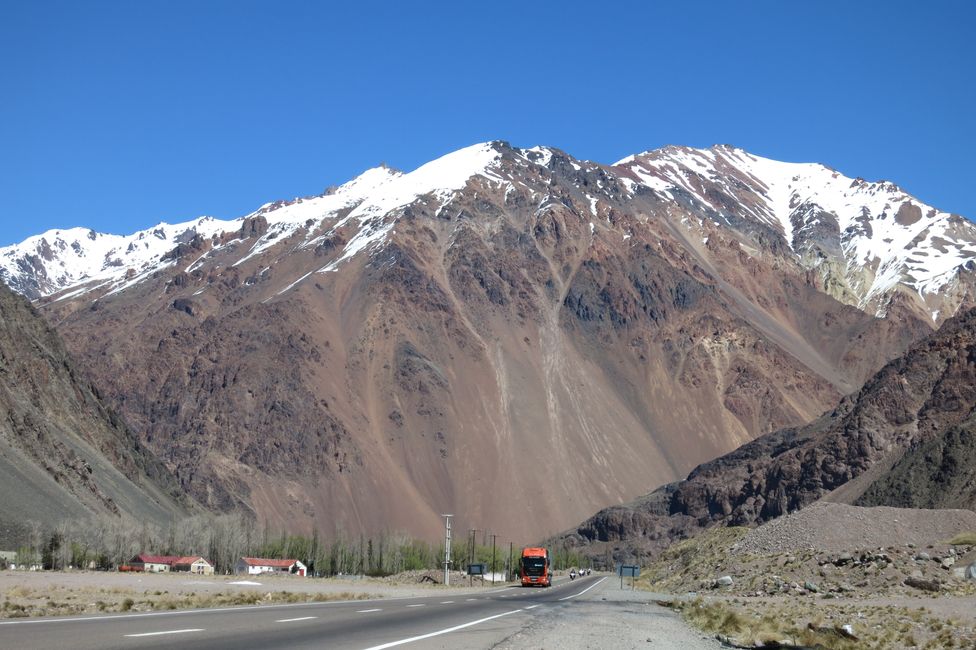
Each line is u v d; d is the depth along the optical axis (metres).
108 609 48.53
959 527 110.50
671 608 75.50
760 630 49.44
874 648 45.75
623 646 38.53
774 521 129.25
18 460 190.62
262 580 128.62
